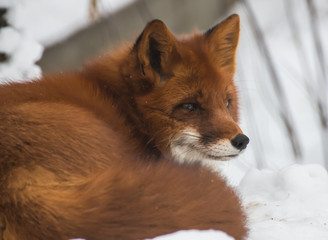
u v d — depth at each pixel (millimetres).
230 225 8469
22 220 7703
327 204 11375
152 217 7902
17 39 15648
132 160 9297
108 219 7738
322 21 31328
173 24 29094
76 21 25094
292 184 12359
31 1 25734
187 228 8055
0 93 10008
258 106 25078
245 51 27734
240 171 19609
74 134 8758
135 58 11047
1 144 8273
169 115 11086
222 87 11594
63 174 8289
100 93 11016
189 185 8391
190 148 11266
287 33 30562
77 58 24875
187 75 11172
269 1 33406
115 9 25219
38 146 8398
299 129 24922
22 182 7922
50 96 9945
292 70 27672
